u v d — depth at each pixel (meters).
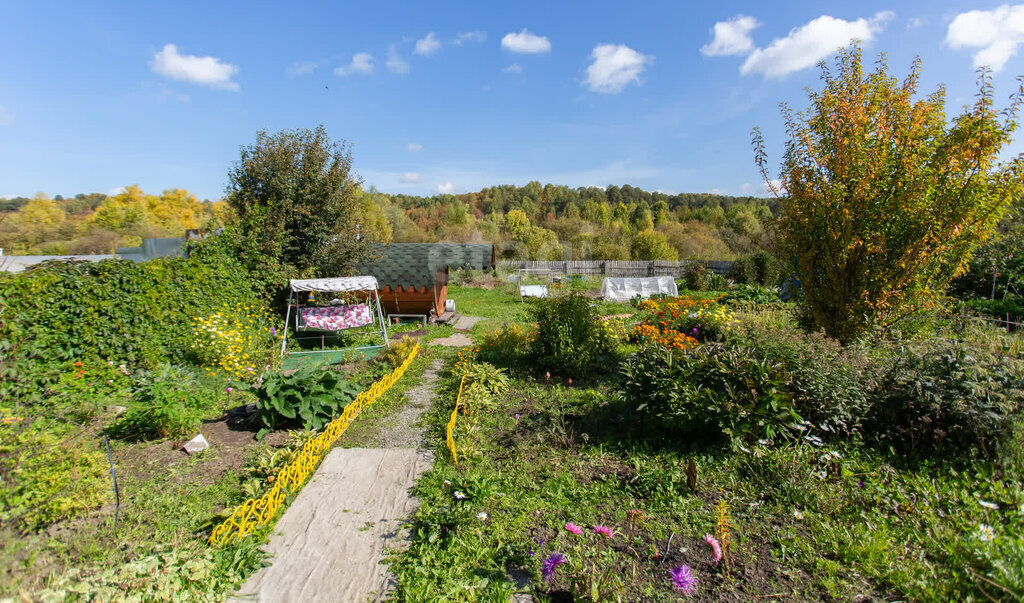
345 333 11.22
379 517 3.67
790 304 14.80
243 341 8.00
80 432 4.68
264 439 5.01
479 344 9.91
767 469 3.94
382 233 43.03
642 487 3.85
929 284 6.23
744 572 2.85
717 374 4.65
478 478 3.99
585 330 7.46
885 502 3.43
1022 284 13.33
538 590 2.79
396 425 5.57
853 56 6.41
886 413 4.25
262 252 10.24
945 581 2.62
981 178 5.68
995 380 4.06
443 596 2.77
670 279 21.34
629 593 2.70
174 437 4.87
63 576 2.70
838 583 2.72
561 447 4.76
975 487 3.58
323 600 2.80
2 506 3.11
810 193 6.46
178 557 2.94
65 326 5.95
